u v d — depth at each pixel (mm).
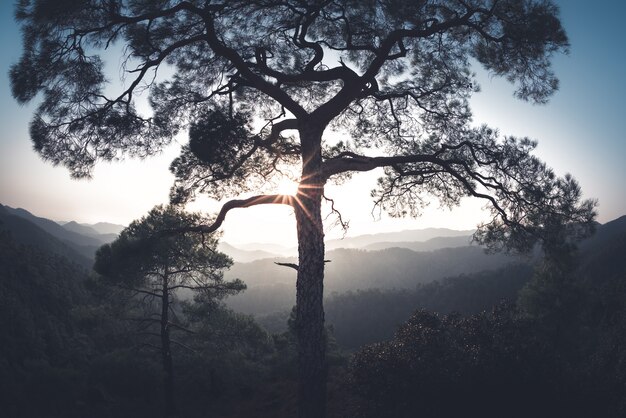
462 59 8523
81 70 6664
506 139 8445
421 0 6996
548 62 7773
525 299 26922
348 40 7895
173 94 8367
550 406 6207
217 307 18719
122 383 19734
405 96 9234
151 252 9539
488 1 7070
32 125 6770
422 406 6273
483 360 6664
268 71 7617
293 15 7859
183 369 20219
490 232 9031
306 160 7480
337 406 8867
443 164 8164
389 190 10023
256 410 12258
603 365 10305
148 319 17875
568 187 7965
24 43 6211
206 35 6777
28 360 29969
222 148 6582
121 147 7480
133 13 6582
